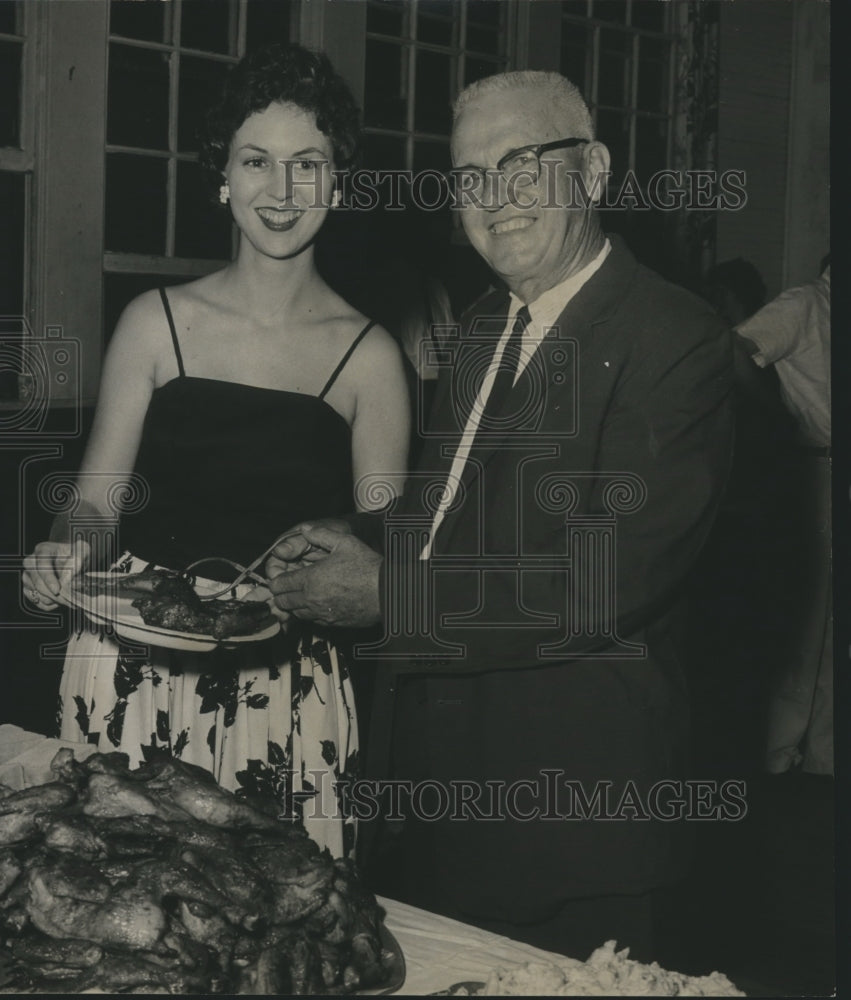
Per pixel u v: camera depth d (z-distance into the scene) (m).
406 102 4.93
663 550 1.89
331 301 2.52
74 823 1.51
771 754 4.76
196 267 4.60
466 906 2.05
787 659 4.74
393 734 2.20
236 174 2.37
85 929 1.43
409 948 1.60
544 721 1.97
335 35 4.69
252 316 2.45
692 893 3.71
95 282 4.39
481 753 2.02
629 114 5.82
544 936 2.03
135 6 4.40
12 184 4.29
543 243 1.98
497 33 5.20
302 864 1.51
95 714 2.34
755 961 3.24
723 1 5.98
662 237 6.01
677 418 1.89
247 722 2.38
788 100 6.35
